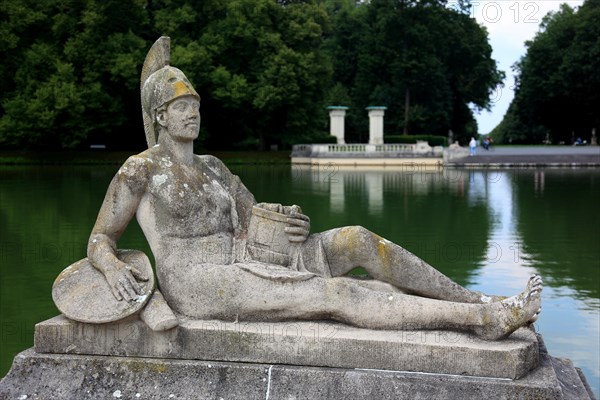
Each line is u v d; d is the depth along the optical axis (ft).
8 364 20.89
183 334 13.33
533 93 181.37
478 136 205.67
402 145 123.65
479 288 28.07
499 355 12.52
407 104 171.22
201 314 13.87
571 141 192.85
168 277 14.15
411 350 12.73
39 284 29.89
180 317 13.91
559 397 12.17
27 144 118.21
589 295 27.50
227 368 13.05
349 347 12.89
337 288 13.46
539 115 188.03
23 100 110.63
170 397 12.95
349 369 12.86
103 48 113.60
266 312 13.65
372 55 178.19
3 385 13.33
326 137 143.74
